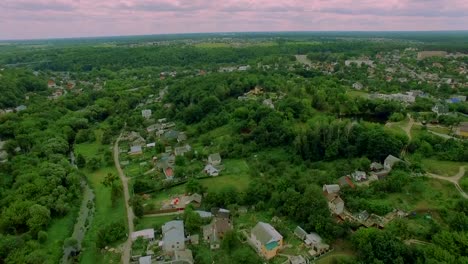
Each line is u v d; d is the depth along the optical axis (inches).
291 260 3102.9
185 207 4104.3
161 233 3659.0
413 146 4803.2
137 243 3489.2
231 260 3169.3
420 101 6988.2
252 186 4284.0
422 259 2871.6
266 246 3139.8
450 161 4468.5
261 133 5777.6
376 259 2888.8
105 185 4724.4
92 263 3302.2
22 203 3932.1
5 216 3732.8
